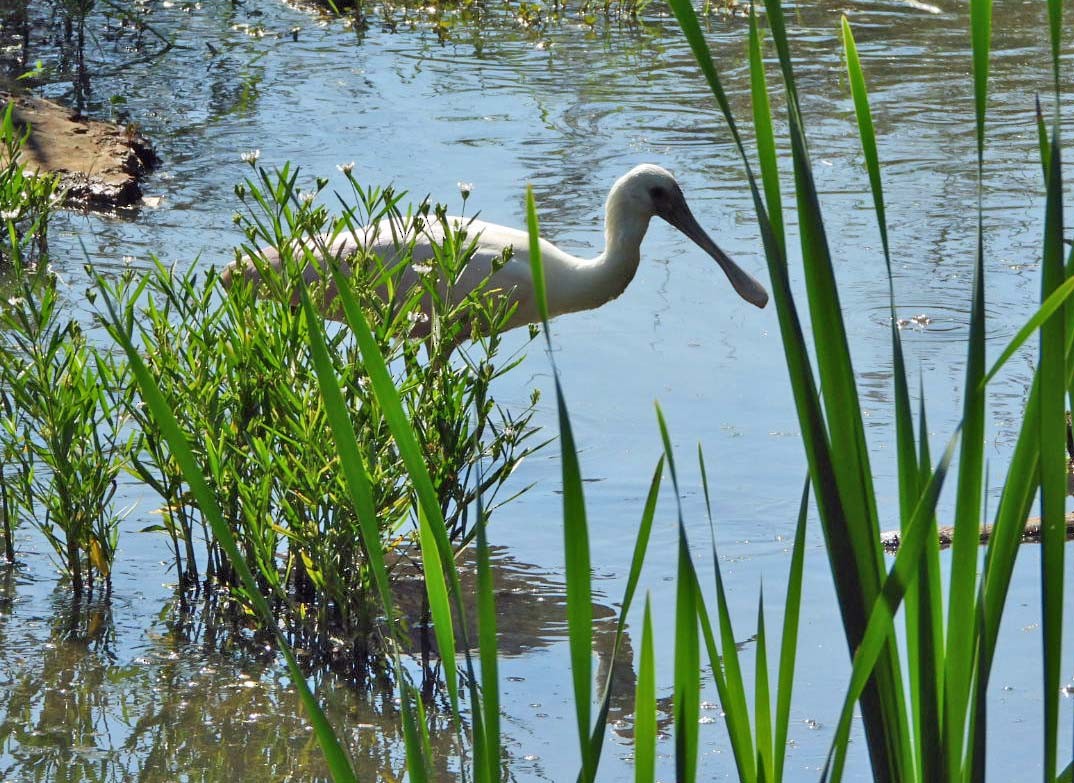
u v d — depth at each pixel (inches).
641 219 507.8
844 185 722.2
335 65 969.5
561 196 692.1
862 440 141.9
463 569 368.2
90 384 350.0
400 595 355.3
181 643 325.1
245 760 277.0
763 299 517.0
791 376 141.0
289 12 1143.6
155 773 269.7
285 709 298.2
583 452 439.2
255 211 663.8
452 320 389.7
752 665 319.3
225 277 508.4
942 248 628.7
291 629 332.8
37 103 798.5
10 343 459.2
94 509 346.0
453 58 997.2
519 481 421.7
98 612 337.1
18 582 349.7
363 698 305.4
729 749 286.5
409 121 831.7
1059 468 134.5
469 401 332.5
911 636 149.9
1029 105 879.1
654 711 145.4
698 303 574.2
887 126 832.3
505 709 303.4
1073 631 328.2
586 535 129.8
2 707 291.4
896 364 146.1
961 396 474.3
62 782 264.4
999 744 287.4
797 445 444.8
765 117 139.4
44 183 591.5
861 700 147.2
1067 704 299.9
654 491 145.2
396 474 320.8
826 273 138.2
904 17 1125.1
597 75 952.9
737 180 732.7
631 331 543.5
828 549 142.9
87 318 506.6
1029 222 665.0
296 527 321.4
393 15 1142.3
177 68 949.2
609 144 792.9
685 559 141.5
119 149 727.1
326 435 316.8
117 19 1083.3
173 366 342.3
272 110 850.8
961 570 139.9
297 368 326.3
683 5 135.5
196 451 336.5
